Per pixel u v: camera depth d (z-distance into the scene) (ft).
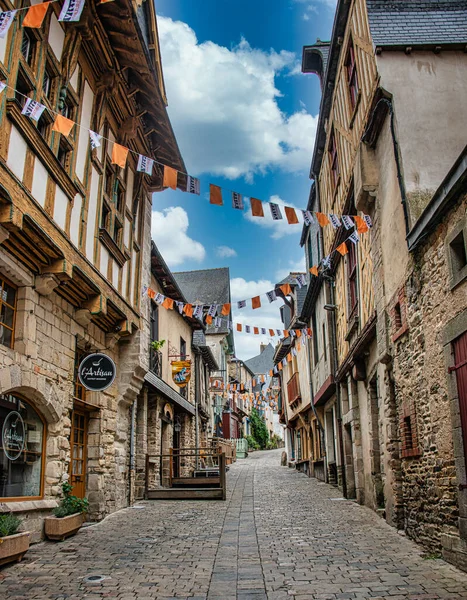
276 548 21.79
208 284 118.32
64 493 24.72
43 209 21.48
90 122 27.73
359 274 33.50
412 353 22.66
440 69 25.16
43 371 23.21
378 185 27.45
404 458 23.95
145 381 39.14
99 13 26.27
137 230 36.40
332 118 37.55
